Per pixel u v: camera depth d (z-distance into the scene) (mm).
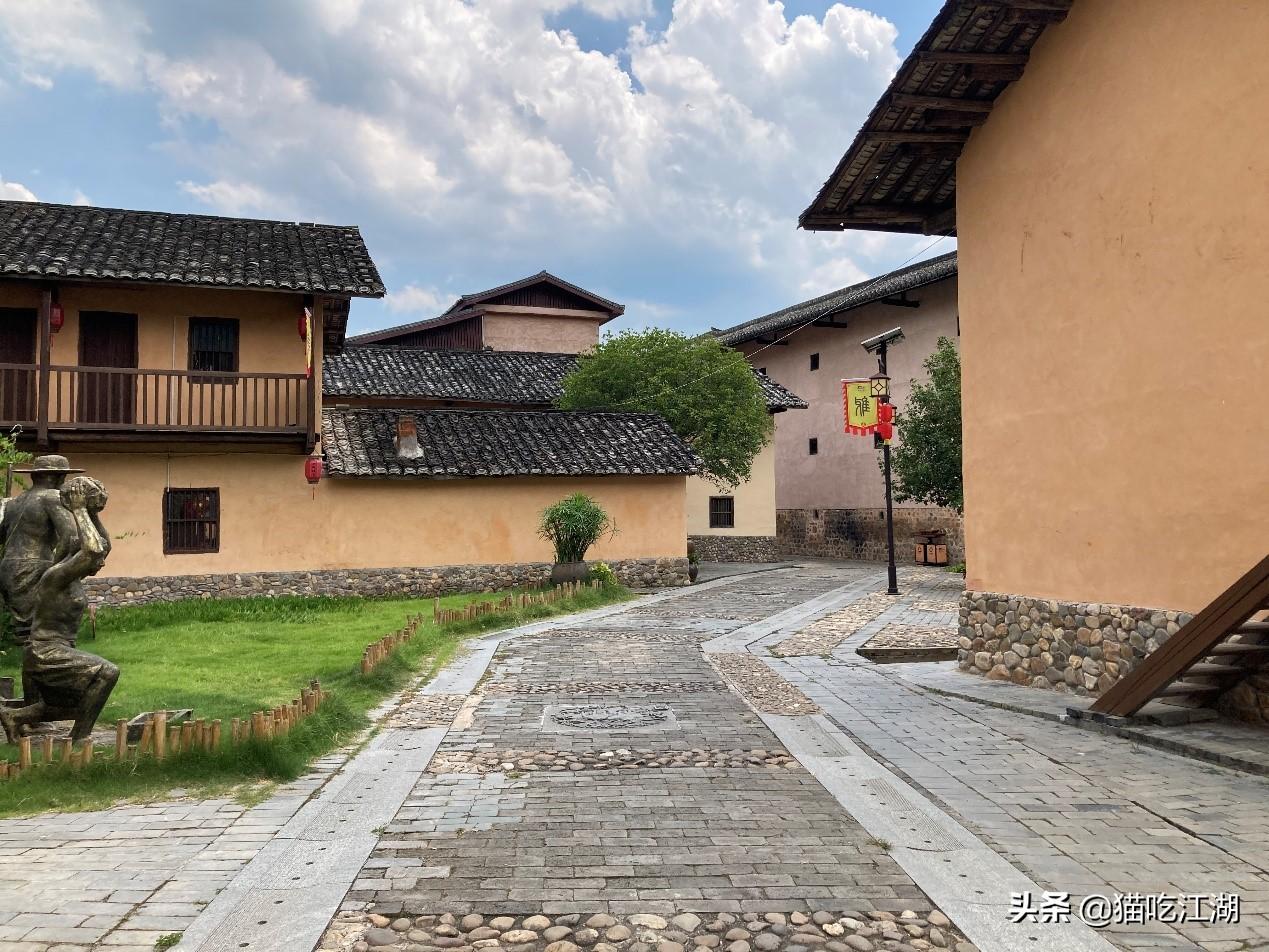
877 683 9078
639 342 23953
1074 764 5938
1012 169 9117
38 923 3420
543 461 19078
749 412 23422
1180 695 6859
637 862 4180
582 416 21500
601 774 5738
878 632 12766
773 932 3453
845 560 29953
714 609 15789
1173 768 5805
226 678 8812
